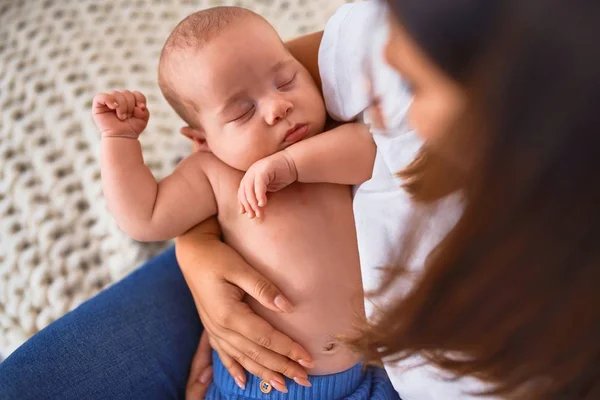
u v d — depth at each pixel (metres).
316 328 0.72
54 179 1.13
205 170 0.76
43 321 1.03
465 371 0.55
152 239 0.75
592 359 0.47
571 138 0.36
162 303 0.83
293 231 0.72
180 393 0.82
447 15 0.37
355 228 0.73
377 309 0.62
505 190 0.41
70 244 1.08
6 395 0.68
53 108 1.20
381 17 0.63
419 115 0.53
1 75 1.25
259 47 0.71
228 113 0.71
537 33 0.35
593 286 0.42
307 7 1.29
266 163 0.68
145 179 0.73
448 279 0.49
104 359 0.76
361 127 0.71
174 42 0.72
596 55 0.34
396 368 0.68
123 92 0.72
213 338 0.75
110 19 1.32
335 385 0.73
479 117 0.39
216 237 0.76
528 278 0.44
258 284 0.70
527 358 0.50
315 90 0.74
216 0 1.33
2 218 1.10
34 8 1.33
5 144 1.17
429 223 0.56
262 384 0.73
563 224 0.40
